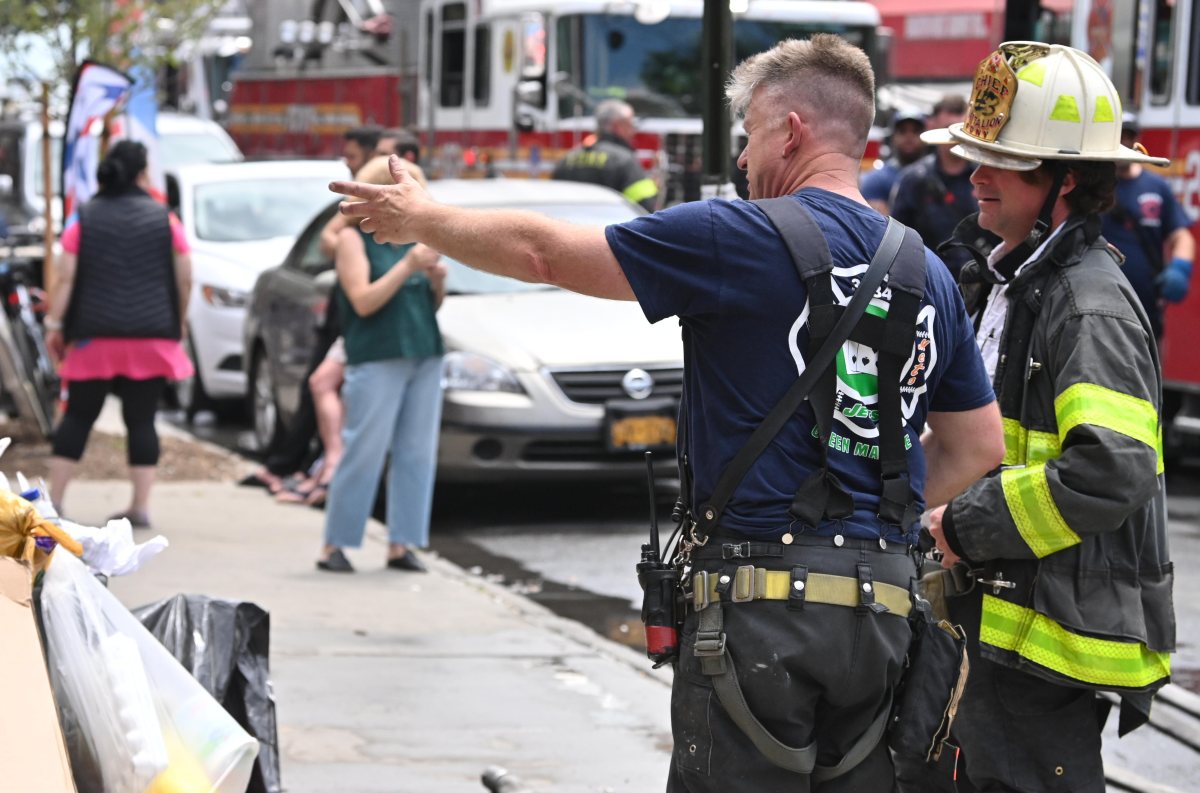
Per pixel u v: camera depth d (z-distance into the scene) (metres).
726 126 15.52
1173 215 24.47
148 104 28.11
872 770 7.91
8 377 27.09
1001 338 9.14
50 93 30.23
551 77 38.53
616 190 32.41
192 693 7.95
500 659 16.06
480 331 23.72
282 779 12.41
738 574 7.61
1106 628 8.88
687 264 7.64
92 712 7.72
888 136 39.66
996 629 9.12
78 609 7.80
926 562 9.61
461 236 7.81
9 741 7.14
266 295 28.64
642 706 14.67
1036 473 8.70
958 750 9.40
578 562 21.52
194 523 22.30
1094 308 8.79
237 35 59.72
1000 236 9.36
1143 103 29.59
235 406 35.31
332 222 24.30
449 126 43.66
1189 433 29.28
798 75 8.05
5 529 7.70
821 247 7.66
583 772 12.86
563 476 23.28
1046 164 9.00
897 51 47.97
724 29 15.40
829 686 7.60
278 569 19.62
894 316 7.71
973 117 9.24
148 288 21.36
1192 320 28.31
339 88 51.12
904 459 7.75
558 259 7.70
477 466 23.05
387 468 24.25
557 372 23.09
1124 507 8.56
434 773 12.67
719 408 7.70
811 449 7.64
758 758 7.64
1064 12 29.14
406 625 17.23
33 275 35.25
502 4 40.41
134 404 21.59
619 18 37.66
